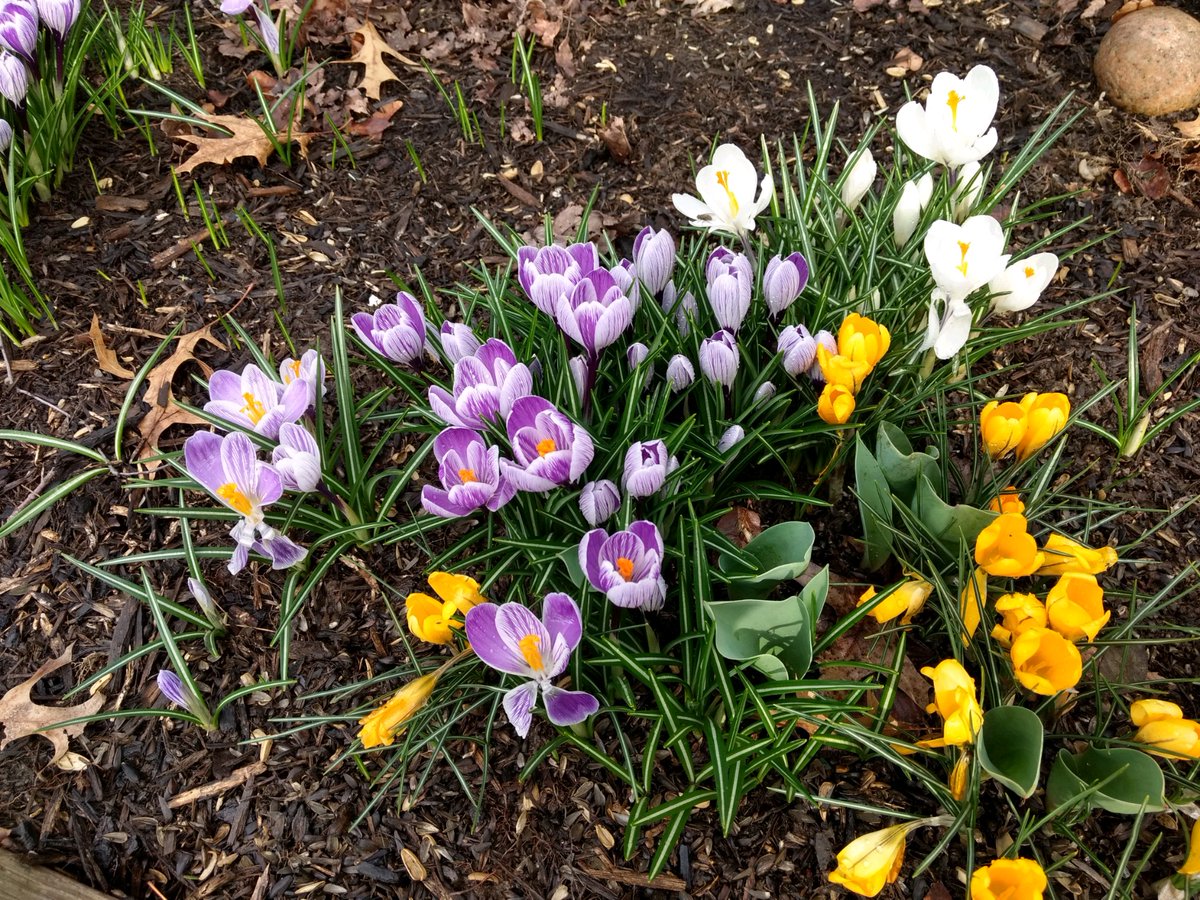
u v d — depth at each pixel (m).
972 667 0.54
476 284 0.74
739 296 0.54
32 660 0.57
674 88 0.90
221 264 0.75
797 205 0.67
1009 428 0.50
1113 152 0.82
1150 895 0.49
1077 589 0.45
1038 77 0.88
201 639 0.58
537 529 0.55
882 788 0.52
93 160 0.81
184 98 0.83
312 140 0.84
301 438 0.51
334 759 0.54
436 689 0.53
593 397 0.57
